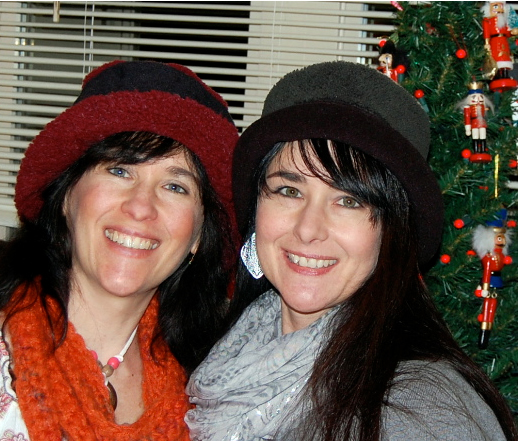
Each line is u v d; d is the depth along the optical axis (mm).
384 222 1062
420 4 1448
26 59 2160
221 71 2088
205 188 1222
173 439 1193
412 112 1062
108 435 1108
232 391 1160
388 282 1065
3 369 1077
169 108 1120
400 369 1001
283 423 1062
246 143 1113
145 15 2096
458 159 1439
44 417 1049
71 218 1213
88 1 2115
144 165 1156
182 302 1408
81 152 1166
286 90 1089
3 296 1163
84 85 1226
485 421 977
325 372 1042
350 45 2068
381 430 942
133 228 1160
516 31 1400
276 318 1287
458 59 1412
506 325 1433
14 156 2188
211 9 2111
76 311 1230
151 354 1318
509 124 1443
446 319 1455
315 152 1030
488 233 1390
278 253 1134
